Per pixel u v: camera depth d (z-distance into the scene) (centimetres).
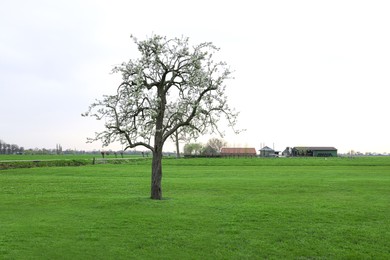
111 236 1883
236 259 1547
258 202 2984
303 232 1966
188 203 2914
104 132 3161
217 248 1689
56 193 3594
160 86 3228
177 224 2142
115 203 2906
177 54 3247
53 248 1673
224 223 2172
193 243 1764
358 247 1706
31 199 3153
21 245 1709
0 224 2141
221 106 3322
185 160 11231
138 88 3033
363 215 2403
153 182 3169
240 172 6606
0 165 7425
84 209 2647
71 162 9331
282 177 5450
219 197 3294
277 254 1609
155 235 1900
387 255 1598
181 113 3203
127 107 3191
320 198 3216
